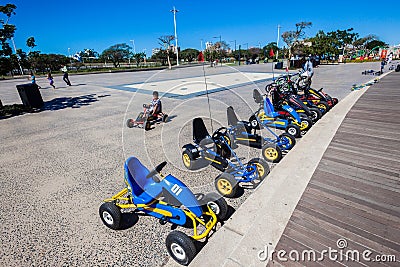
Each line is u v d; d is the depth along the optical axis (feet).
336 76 56.59
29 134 21.71
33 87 33.37
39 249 8.48
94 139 19.67
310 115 20.11
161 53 151.43
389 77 45.70
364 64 104.99
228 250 7.45
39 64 146.30
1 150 18.01
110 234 9.11
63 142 19.22
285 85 22.94
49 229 9.47
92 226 9.57
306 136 16.03
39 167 14.93
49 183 12.98
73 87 57.77
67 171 14.26
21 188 12.57
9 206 11.06
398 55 166.71
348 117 19.99
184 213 8.13
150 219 9.88
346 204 8.98
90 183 12.84
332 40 117.50
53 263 7.88
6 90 59.82
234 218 8.82
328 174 11.11
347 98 27.61
